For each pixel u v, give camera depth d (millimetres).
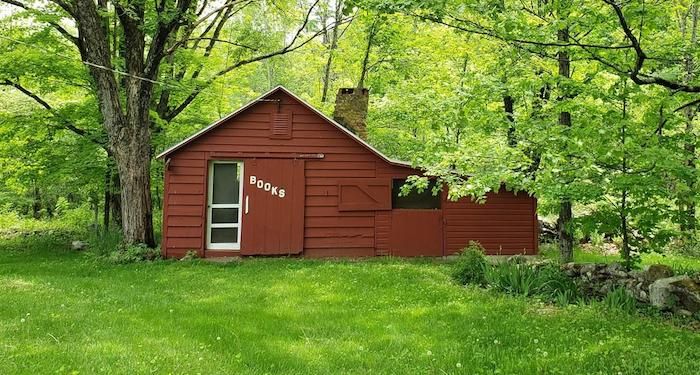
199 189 13078
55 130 15820
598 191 7223
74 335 5660
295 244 13352
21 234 19891
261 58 14516
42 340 5395
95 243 14531
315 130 13641
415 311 7098
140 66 13172
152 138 16219
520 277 8570
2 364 4551
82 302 7453
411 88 20125
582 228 8180
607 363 4645
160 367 4602
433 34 17078
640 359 4691
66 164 15703
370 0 6414
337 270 10820
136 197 13008
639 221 7703
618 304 7188
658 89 7082
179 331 5965
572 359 4781
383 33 19297
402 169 13867
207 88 16797
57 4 13688
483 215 14000
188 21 12867
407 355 5086
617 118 6848
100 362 4684
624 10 6109
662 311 6840
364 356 5082
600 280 8156
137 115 13062
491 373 4473
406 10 6344
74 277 10094
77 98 18625
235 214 13391
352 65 21891
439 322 6457
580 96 8242
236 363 4820
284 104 13539
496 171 8094
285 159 13484
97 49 12641
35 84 15641
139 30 12961
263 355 5082
